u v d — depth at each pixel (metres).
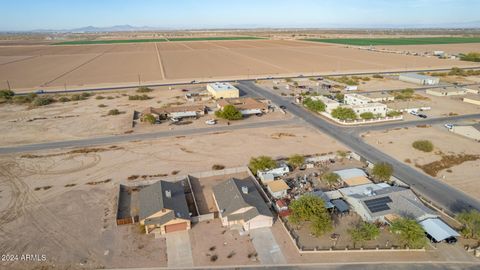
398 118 100.44
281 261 43.50
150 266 42.69
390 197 54.16
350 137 86.31
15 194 59.75
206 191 61.22
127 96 133.75
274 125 96.38
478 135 82.31
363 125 95.62
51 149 79.94
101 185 63.03
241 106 108.69
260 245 46.56
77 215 53.53
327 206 53.75
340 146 80.44
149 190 56.50
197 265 42.81
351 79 162.38
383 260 43.59
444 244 46.41
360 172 65.06
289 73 182.75
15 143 83.56
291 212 52.72
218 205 53.97
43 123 99.31
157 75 179.50
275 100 124.56
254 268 42.31
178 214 49.69
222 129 93.38
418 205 52.41
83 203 56.97
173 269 42.19
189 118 103.56
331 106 104.81
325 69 194.50
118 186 62.38
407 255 44.50
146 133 90.50
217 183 64.00
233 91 127.25
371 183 61.12
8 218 52.62
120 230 49.88
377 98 120.88
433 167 68.94
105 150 79.19
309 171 68.19
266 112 109.06
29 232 49.25
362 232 45.53
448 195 58.59
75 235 48.66
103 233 49.12
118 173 67.75
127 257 44.28
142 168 69.88
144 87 144.88
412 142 82.12
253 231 49.53
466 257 43.94
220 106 112.31
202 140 85.19
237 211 50.81
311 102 109.50
